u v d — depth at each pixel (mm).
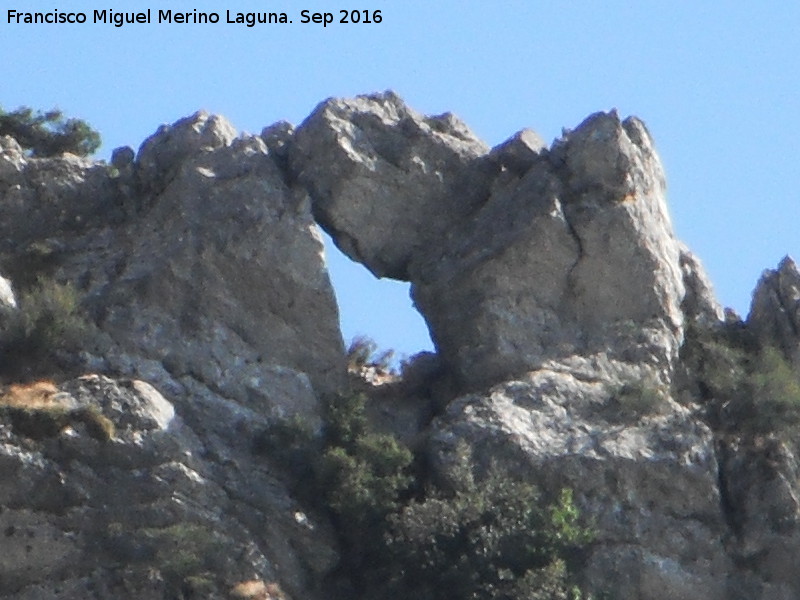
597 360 180875
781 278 189250
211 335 178375
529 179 186625
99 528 166375
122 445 168625
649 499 173125
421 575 169375
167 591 165000
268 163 185625
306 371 179500
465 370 182000
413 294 186500
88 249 185000
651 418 177125
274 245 181250
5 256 185000
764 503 174000
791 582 172500
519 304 182875
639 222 184500
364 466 173000
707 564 171750
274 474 173125
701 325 187250
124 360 176375
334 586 170500
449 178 189125
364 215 187125
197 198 183875
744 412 179500
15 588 164250
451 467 172625
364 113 189625
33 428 168000
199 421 174500
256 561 167875
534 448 173750
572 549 170000
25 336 176125
